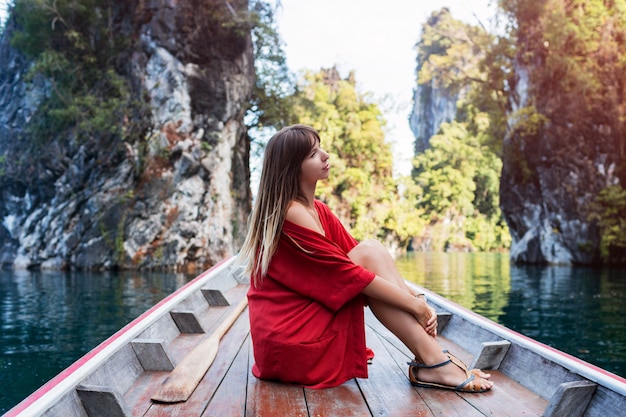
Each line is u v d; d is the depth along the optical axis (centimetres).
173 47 2228
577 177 2630
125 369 214
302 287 206
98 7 2275
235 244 2438
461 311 298
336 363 206
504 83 3108
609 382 169
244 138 2783
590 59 2641
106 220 2141
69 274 1858
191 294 360
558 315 900
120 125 2198
